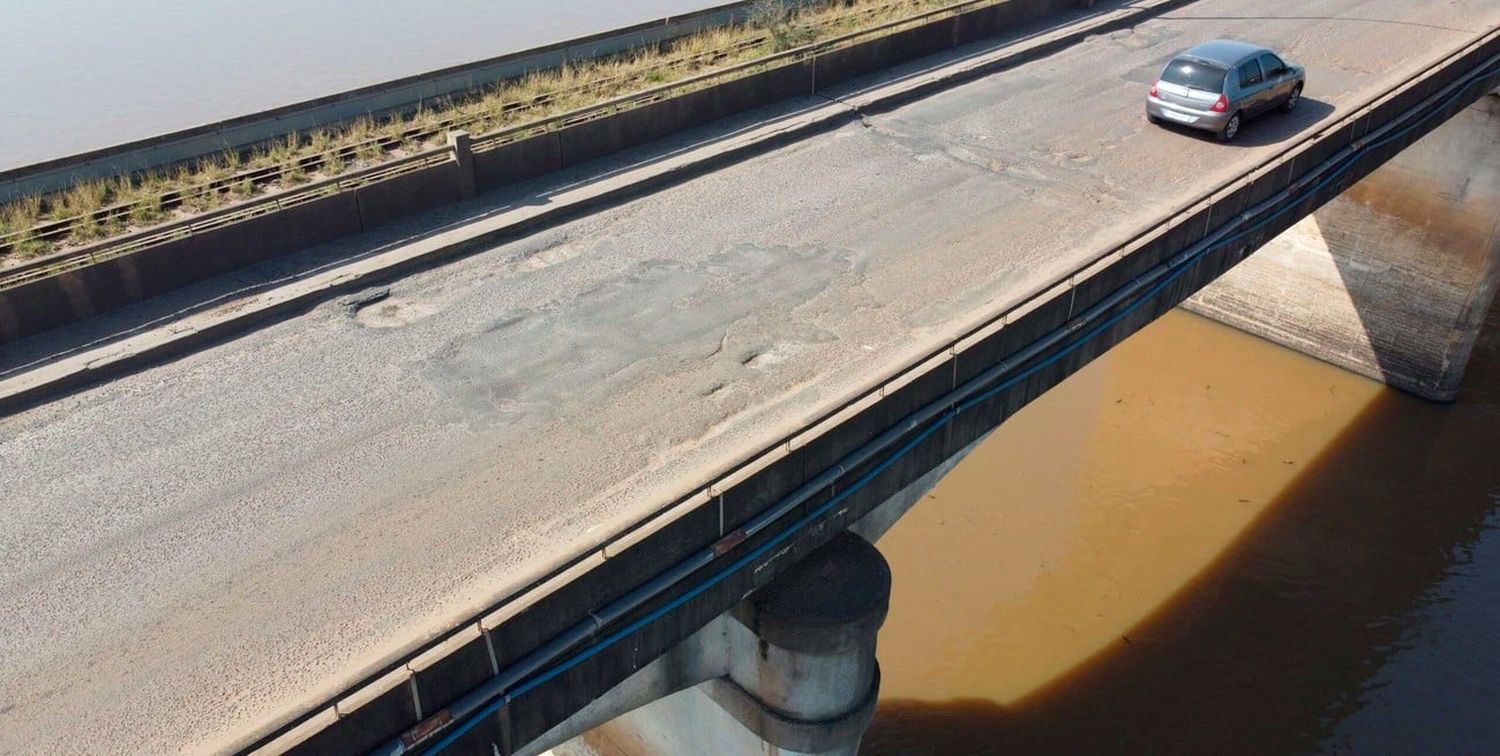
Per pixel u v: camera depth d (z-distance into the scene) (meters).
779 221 18.33
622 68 25.25
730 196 19.22
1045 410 27.69
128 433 13.23
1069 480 25.38
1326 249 28.06
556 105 23.02
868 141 21.42
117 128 37.38
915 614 21.81
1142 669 20.61
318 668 10.02
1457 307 26.42
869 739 19.12
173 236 16.75
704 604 11.43
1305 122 22.09
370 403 13.78
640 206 18.86
